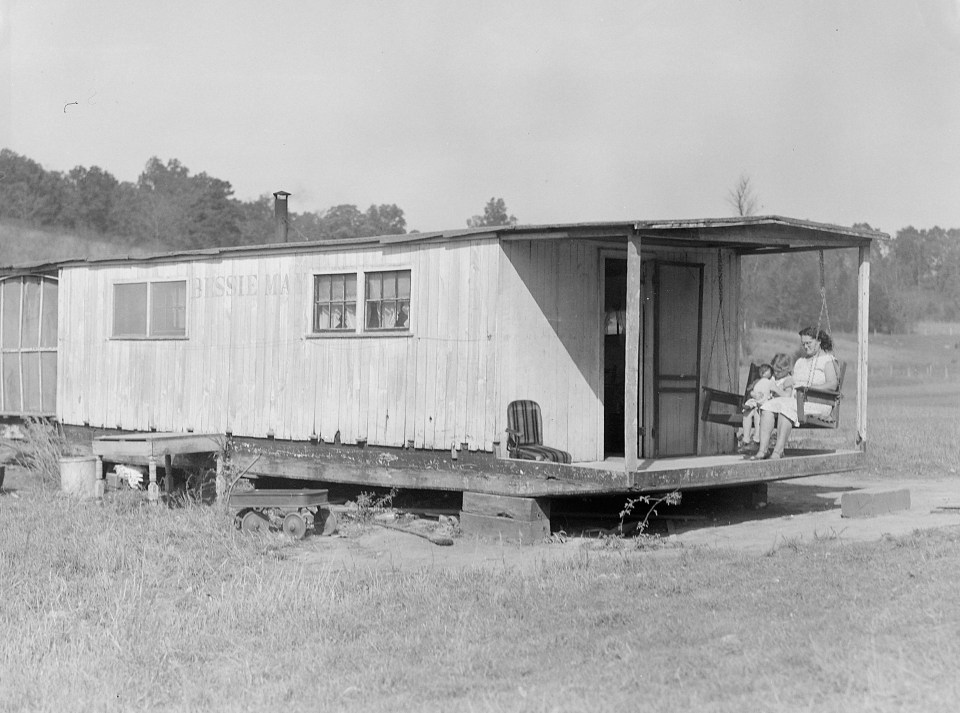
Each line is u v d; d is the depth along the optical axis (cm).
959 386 5169
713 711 574
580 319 1298
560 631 756
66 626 853
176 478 1608
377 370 1349
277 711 641
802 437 2281
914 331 7881
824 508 1384
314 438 1414
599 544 1142
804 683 606
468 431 1249
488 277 1237
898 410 3316
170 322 1612
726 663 654
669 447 1359
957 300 8444
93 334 1717
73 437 1748
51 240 6519
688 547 1066
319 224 7231
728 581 872
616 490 1112
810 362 1330
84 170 6994
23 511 1378
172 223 6900
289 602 889
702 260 1393
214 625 839
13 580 1000
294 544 1198
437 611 838
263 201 7169
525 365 1245
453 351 1269
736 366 1434
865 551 952
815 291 7269
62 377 1764
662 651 694
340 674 706
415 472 1306
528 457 1209
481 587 904
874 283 8031
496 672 682
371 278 1372
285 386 1454
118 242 6775
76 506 1411
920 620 708
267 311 1480
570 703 606
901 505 1298
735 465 1200
